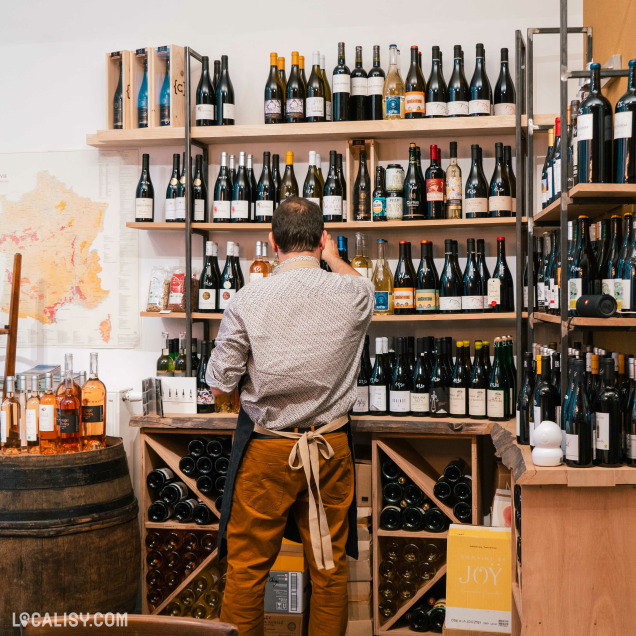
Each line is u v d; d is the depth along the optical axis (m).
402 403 2.97
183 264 3.49
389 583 3.02
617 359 2.24
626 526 1.98
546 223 2.98
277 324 2.21
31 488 2.68
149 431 3.09
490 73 3.24
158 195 3.50
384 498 3.05
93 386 2.97
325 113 3.22
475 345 2.97
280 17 3.39
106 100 3.49
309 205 2.35
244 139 3.27
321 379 2.23
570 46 3.21
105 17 3.52
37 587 2.64
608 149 2.07
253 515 2.27
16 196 3.60
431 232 3.28
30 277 3.59
